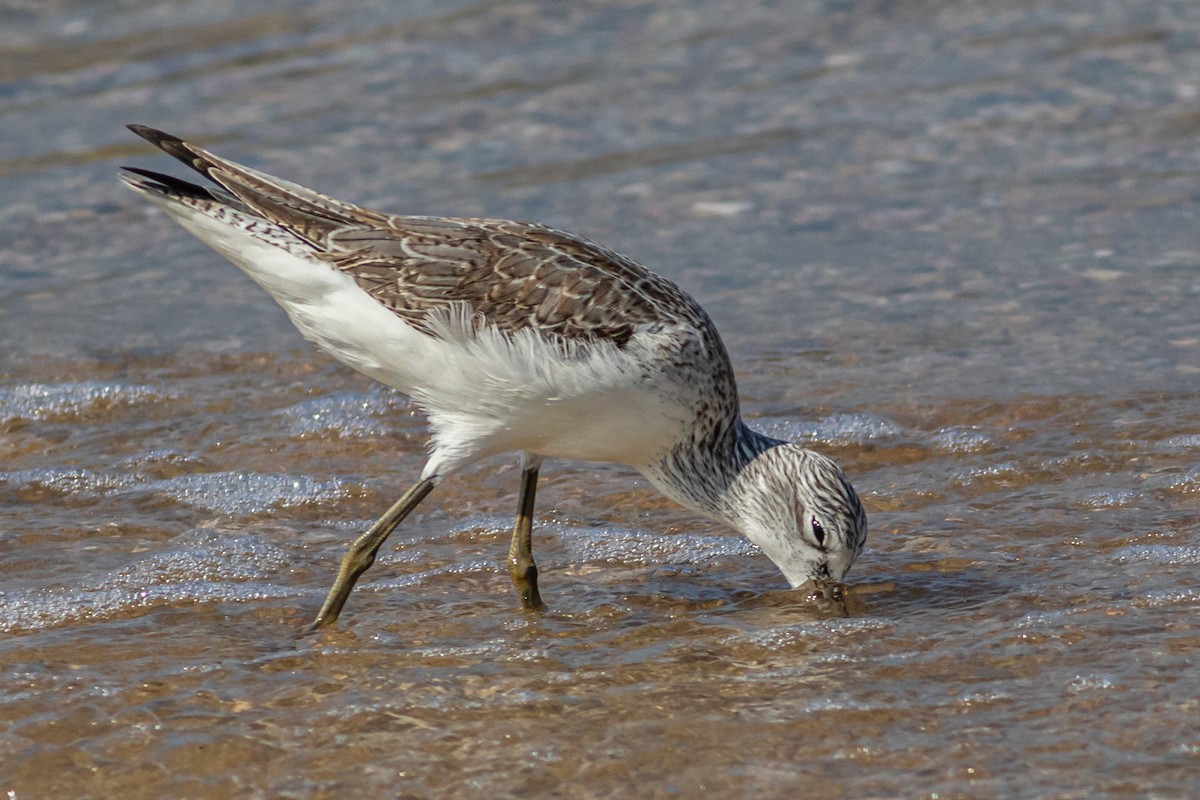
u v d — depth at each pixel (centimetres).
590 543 1198
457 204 1975
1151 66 2319
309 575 1134
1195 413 1369
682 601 1080
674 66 2414
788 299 1723
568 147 2161
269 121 2236
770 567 1145
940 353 1560
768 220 1938
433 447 1103
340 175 2059
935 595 1059
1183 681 884
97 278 1852
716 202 1989
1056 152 2078
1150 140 2092
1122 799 760
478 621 1045
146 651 985
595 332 1018
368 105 2297
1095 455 1295
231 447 1395
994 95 2262
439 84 2369
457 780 815
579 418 1041
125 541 1191
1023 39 2455
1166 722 835
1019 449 1327
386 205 1966
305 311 1041
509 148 2156
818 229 1908
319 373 1580
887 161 2088
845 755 823
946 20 2555
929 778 793
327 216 1036
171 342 1664
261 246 1022
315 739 862
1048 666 918
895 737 840
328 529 1229
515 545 1079
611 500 1284
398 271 1014
